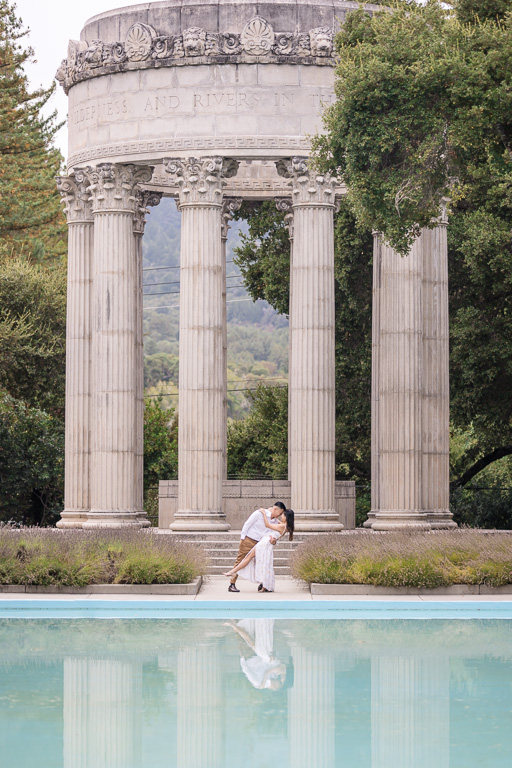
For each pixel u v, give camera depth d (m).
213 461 32.53
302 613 23.30
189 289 32.75
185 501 32.53
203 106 33.09
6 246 65.25
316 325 32.84
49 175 72.31
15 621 21.83
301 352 32.91
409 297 33.97
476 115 26.03
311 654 17.34
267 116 32.97
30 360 56.06
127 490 33.94
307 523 32.38
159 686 14.72
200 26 33.34
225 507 35.47
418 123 27.09
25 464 48.22
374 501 36.97
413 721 12.82
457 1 30.31
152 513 61.97
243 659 16.83
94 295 34.34
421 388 34.38
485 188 43.56
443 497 35.22
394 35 26.95
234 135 32.91
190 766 10.95
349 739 12.02
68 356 35.84
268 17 33.34
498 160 27.80
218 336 32.91
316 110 33.12
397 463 33.88
